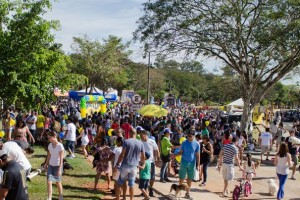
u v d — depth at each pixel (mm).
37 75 12203
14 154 8117
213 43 25250
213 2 23797
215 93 96938
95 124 20312
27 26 12070
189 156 11141
